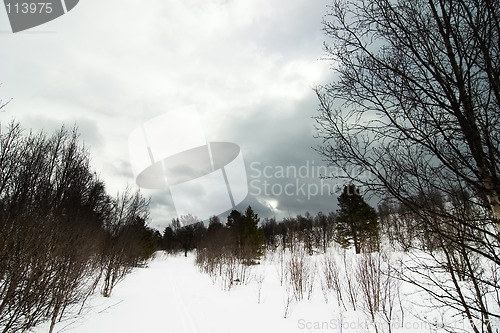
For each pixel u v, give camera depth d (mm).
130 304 11930
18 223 4992
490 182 2301
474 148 2336
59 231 6176
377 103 2613
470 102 2305
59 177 7699
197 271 31453
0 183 5586
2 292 4652
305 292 13430
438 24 2406
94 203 11703
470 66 2275
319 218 40094
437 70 2395
